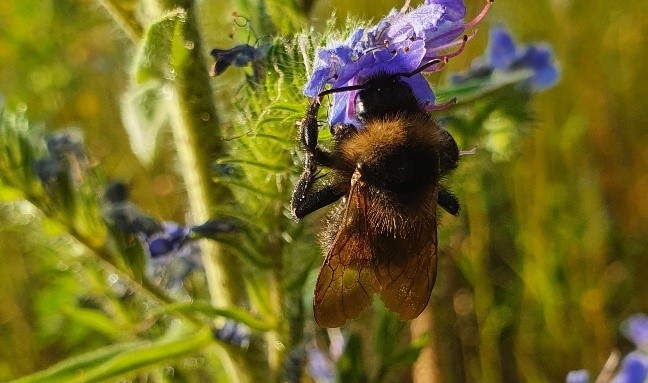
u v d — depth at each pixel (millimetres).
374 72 72
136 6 75
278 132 70
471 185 121
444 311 140
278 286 77
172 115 77
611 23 194
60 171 81
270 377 80
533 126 98
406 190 73
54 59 170
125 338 102
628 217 172
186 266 88
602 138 181
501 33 100
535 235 157
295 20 76
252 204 74
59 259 93
